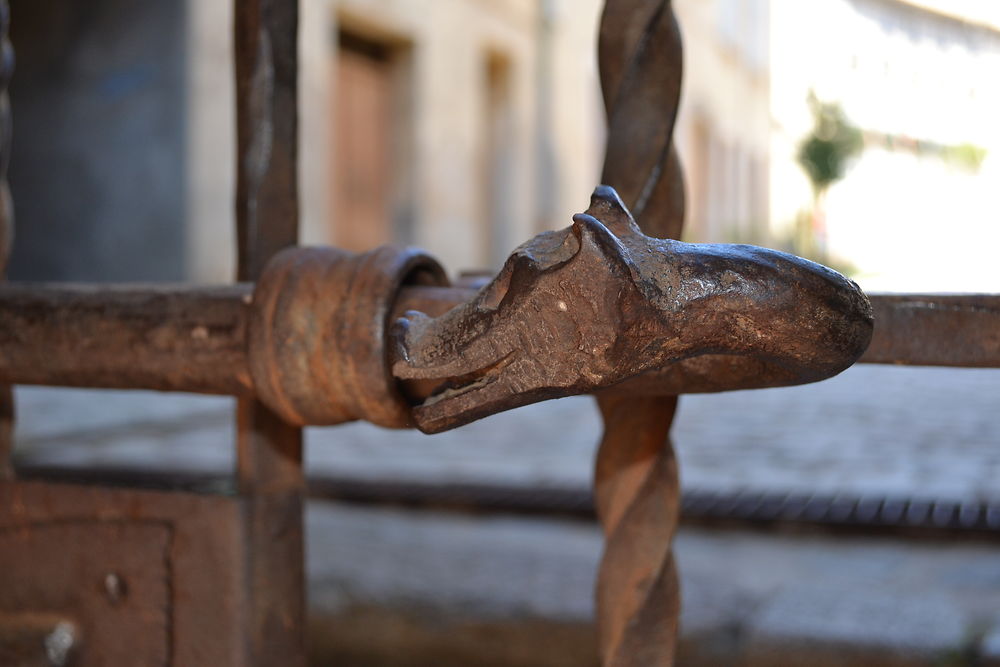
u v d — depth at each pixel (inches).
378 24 354.9
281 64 31.2
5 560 35.3
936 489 80.6
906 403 151.3
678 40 26.0
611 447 27.9
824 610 52.9
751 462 97.9
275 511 32.6
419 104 379.6
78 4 295.0
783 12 971.3
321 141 317.7
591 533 72.6
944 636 49.2
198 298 28.0
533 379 20.5
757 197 895.7
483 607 57.1
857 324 19.5
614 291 19.3
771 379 22.6
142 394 173.6
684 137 687.1
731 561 64.7
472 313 20.9
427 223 385.1
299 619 33.5
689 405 153.2
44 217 306.2
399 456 106.2
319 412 26.2
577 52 497.7
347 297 24.9
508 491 82.4
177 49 279.9
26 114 306.8
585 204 514.3
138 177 288.0
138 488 33.4
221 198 288.8
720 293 19.2
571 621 54.9
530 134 456.8
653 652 27.6
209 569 32.2
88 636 34.1
